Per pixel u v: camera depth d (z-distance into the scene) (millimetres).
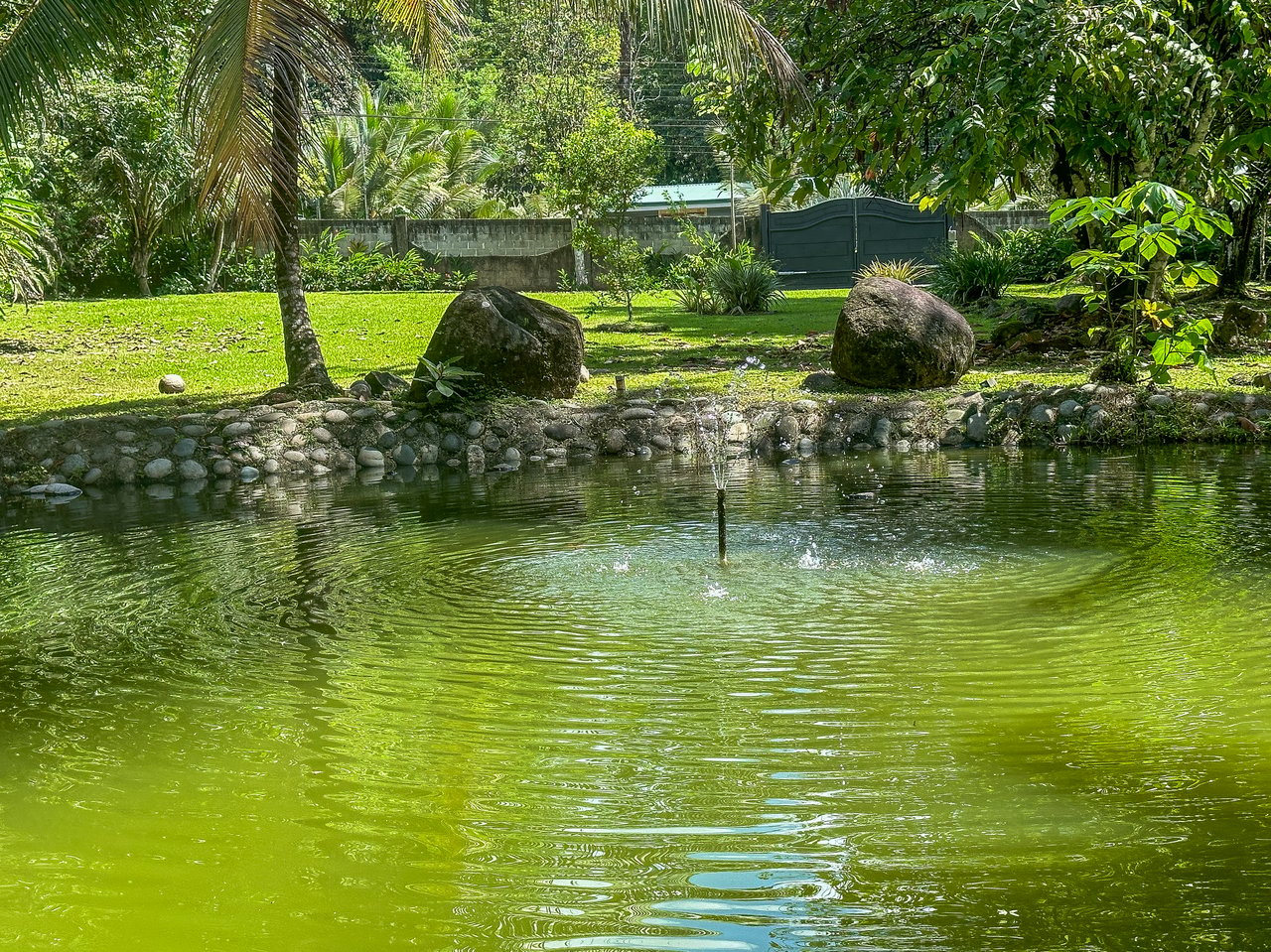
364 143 33500
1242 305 15625
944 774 3623
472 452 11211
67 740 4098
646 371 14547
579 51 38844
